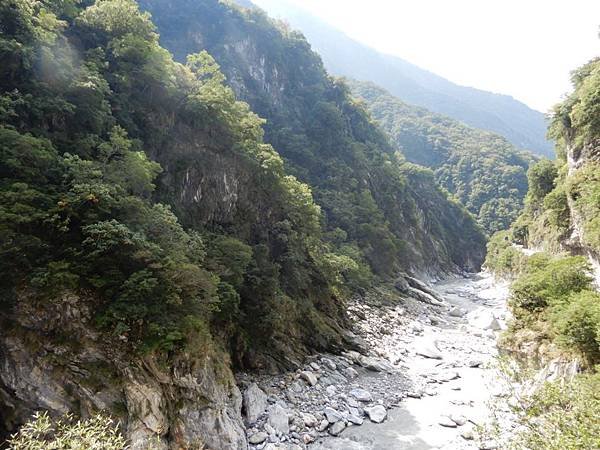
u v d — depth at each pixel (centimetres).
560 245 5003
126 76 3316
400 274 7238
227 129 3784
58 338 1850
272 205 4028
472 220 12912
